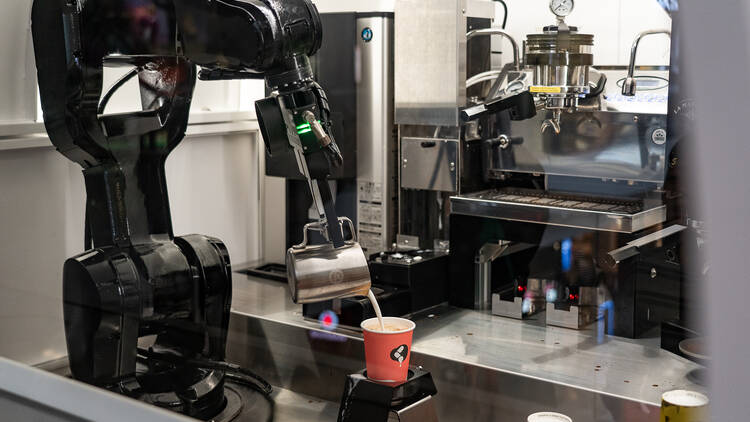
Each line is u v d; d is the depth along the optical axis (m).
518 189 1.84
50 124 1.54
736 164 0.71
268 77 1.34
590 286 1.60
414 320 1.77
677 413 0.93
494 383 1.37
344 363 1.46
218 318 1.61
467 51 1.91
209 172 1.96
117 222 1.56
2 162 1.67
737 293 0.72
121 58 1.53
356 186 2.06
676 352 1.22
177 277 1.56
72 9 1.46
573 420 1.25
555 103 1.69
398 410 1.21
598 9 1.58
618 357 1.38
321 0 1.98
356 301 1.64
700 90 0.72
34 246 1.69
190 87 1.61
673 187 1.30
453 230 1.87
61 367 1.59
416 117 1.95
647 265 1.40
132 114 1.56
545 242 1.69
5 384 1.47
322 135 1.29
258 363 1.53
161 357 1.52
